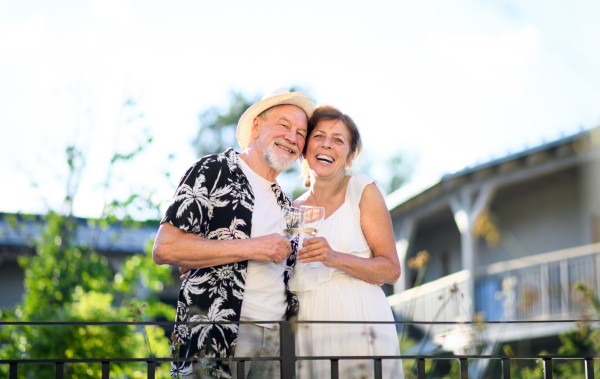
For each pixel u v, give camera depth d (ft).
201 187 9.08
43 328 19.94
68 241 28.73
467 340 11.51
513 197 40.42
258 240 8.73
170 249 8.73
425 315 35.09
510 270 35.32
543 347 27.68
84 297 23.67
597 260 33.22
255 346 8.89
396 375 9.65
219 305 8.77
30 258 28.86
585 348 18.17
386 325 9.75
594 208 35.32
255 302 9.00
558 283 33.73
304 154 10.52
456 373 17.47
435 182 37.01
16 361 7.83
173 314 27.22
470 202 37.19
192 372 8.53
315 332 9.53
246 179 9.54
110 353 20.13
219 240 8.75
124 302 9.39
